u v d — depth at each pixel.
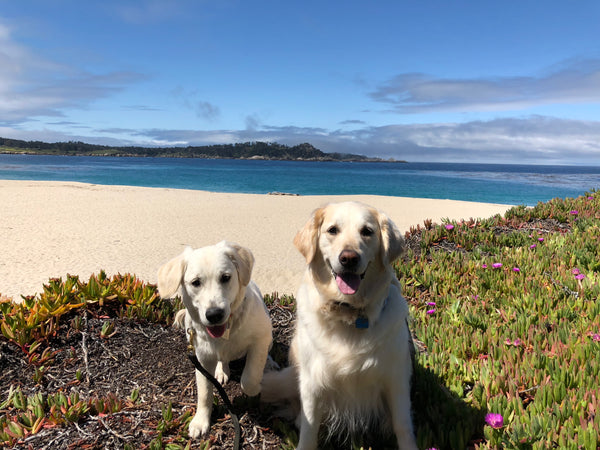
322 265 0.91
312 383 0.86
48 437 0.89
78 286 1.39
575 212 2.43
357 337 0.83
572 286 1.44
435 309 1.43
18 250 2.92
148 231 3.79
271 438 0.95
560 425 0.79
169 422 0.94
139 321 1.36
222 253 1.00
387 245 0.88
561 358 1.00
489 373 0.99
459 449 0.80
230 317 0.99
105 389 1.08
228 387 1.16
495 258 1.80
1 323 1.22
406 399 0.85
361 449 0.84
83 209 5.02
